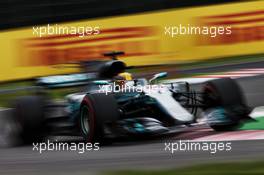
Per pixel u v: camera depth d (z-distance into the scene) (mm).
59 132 30734
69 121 30500
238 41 58312
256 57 57469
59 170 22234
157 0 58281
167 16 57312
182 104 29984
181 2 58594
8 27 55656
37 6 56375
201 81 48062
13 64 55312
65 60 56188
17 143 31016
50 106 31078
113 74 29719
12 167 23766
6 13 55594
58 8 56844
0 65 55125
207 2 59000
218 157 22703
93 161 23547
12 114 31281
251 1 58688
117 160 23391
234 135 27219
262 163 20953
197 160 22391
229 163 21344
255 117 32500
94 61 31047
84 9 57312
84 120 27953
